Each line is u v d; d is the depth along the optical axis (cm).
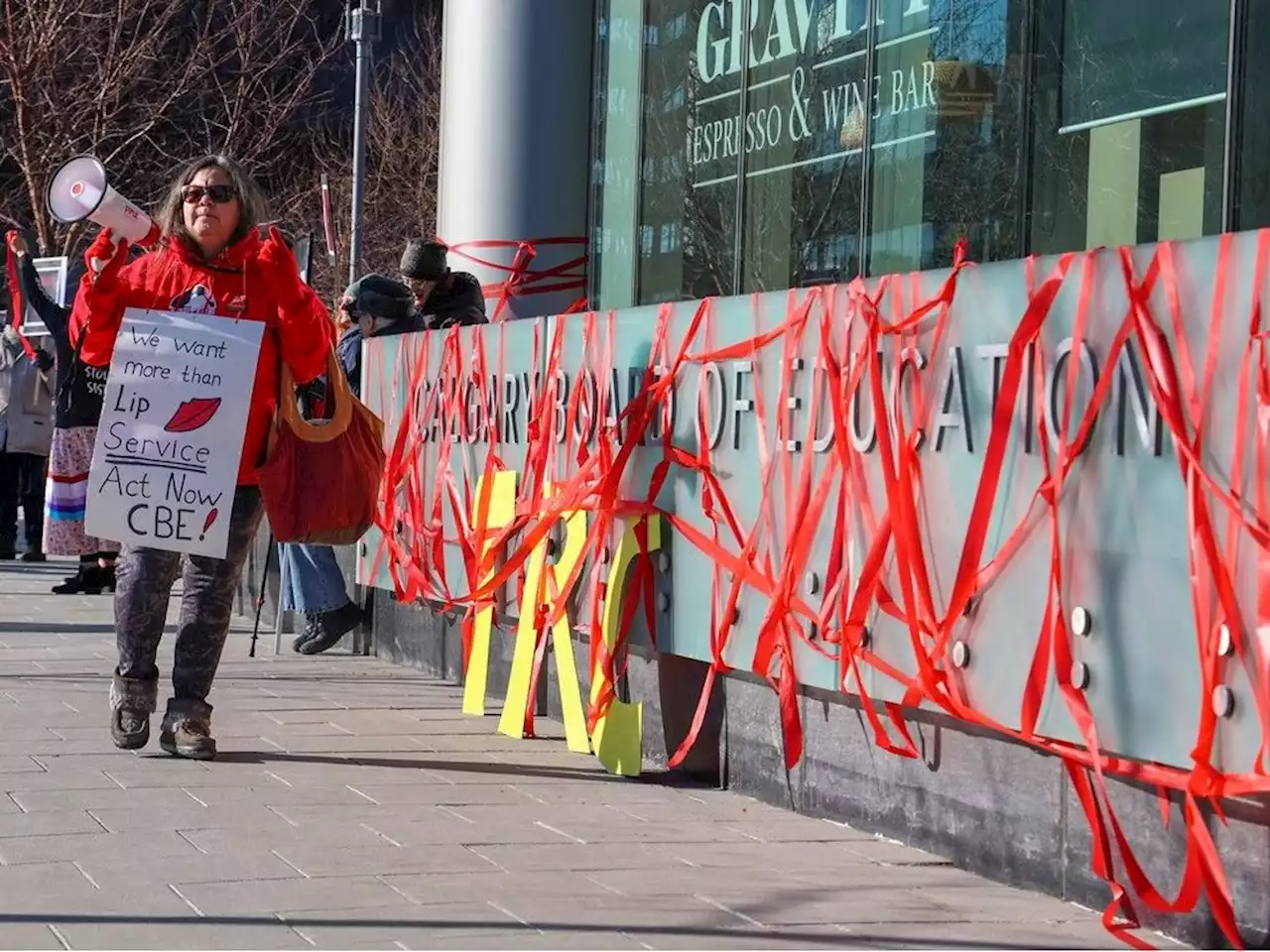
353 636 977
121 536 620
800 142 883
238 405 621
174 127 2888
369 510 648
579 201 1134
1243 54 641
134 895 448
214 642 645
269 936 414
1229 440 395
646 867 496
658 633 629
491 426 773
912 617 489
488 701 795
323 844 512
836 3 855
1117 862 445
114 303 629
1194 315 405
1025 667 450
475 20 1132
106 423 622
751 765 600
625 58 1060
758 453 573
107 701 761
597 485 655
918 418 492
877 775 541
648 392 634
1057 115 730
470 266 1138
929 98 792
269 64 2958
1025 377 453
